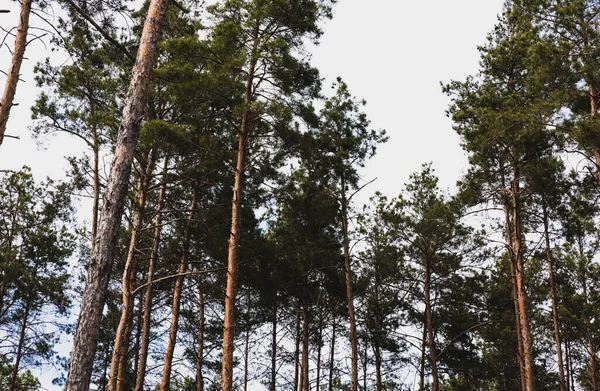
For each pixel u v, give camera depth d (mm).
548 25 17000
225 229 19516
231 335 14406
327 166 22406
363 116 23844
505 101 17547
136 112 8172
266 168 18484
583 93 15750
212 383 21531
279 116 15852
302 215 23406
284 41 16031
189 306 21453
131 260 16453
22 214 24547
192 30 18062
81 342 6887
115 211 7605
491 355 28641
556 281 25438
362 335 25031
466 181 19453
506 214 21594
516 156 18234
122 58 18375
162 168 18594
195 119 17266
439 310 24672
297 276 22688
